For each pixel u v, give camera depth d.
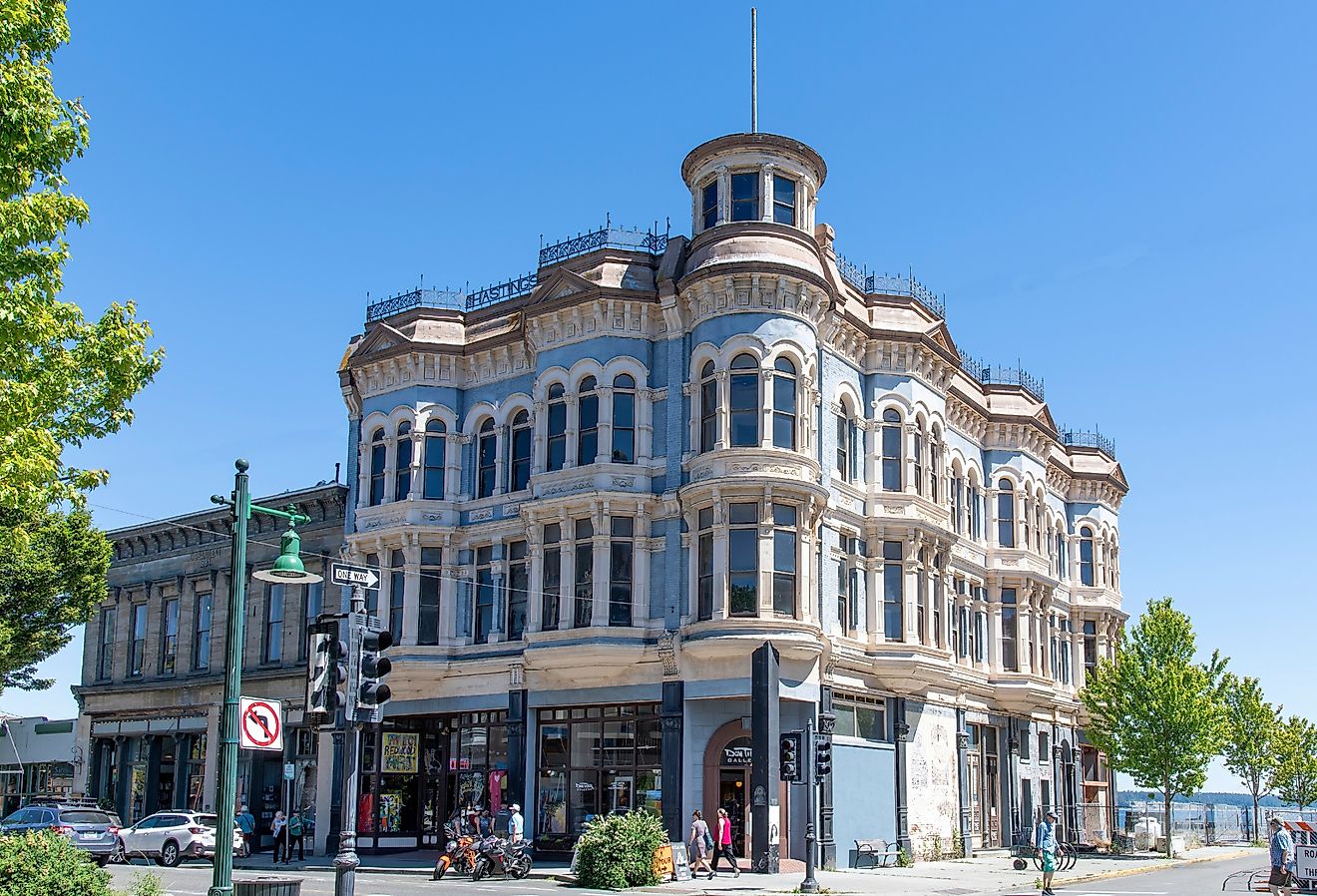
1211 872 42.53
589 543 38.47
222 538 52.31
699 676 36.34
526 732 39.72
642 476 38.59
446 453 43.66
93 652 56.97
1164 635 53.38
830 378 40.25
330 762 44.78
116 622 56.28
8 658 40.59
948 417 48.09
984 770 49.28
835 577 39.12
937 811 43.25
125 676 55.22
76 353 19.64
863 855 37.75
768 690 34.62
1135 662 53.00
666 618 37.34
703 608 36.38
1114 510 62.38
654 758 37.62
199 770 51.28
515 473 42.34
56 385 19.02
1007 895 30.31
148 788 52.84
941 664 41.53
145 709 53.34
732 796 36.44
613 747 38.56
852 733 39.19
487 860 33.81
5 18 17.09
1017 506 51.66
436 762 43.78
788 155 39.09
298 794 47.03
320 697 17.02
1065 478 58.94
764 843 33.94
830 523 39.00
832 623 38.41
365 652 17.28
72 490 19.94
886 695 41.03
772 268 37.19
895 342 42.56
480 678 41.31
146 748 53.56
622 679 38.09
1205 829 68.75
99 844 40.69
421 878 34.66
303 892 28.73
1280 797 78.06
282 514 19.61
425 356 44.12
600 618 37.53
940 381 44.75
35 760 60.28
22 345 18.08
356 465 46.28
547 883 32.03
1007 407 52.44
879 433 42.09
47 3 17.88
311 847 45.94
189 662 52.38
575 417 39.69
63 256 18.20
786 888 30.17
